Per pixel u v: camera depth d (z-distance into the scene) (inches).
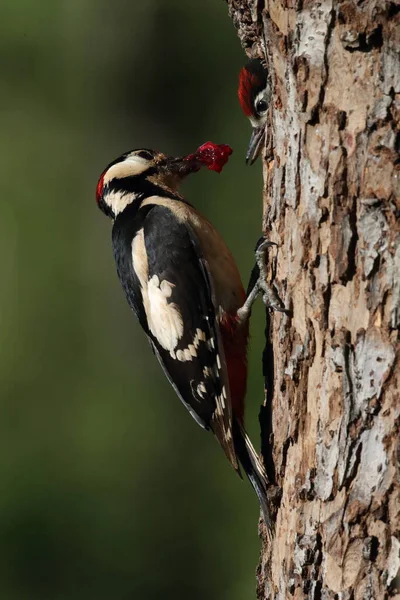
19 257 748.6
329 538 226.5
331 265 226.7
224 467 654.5
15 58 760.3
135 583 621.6
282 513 246.8
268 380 260.2
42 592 617.6
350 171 222.4
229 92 719.7
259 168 682.8
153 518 645.9
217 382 291.9
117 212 319.0
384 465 217.5
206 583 617.3
